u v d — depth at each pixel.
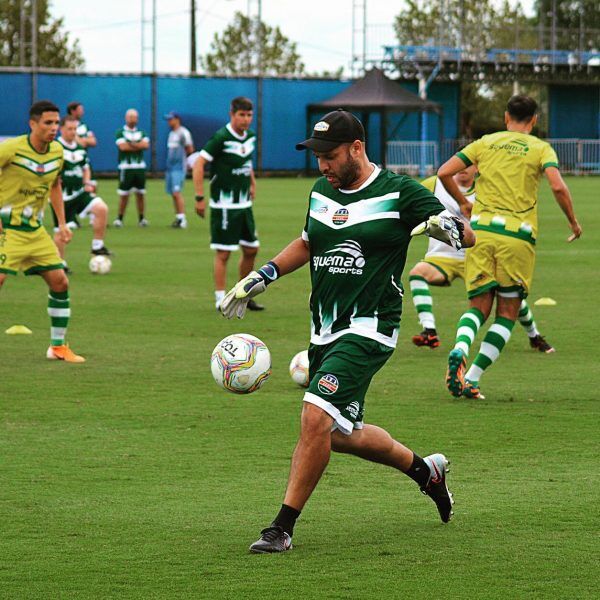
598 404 23.06
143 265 48.72
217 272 36.44
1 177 26.70
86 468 18.22
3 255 26.91
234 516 15.74
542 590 12.95
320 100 135.12
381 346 14.78
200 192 36.03
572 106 151.38
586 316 34.88
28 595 12.77
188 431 20.73
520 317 28.78
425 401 23.38
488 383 25.27
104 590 12.92
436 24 144.50
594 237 61.59
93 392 24.19
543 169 23.83
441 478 15.34
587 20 177.75
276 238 59.62
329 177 14.90
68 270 45.62
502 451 19.36
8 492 16.86
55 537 14.83
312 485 14.38
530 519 15.62
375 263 14.80
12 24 166.12
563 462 18.67
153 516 15.73
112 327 32.94
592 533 14.99
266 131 133.12
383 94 128.62
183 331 32.22
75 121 47.66
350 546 14.50
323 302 14.98
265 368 16.20
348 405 14.49
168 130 128.88
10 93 122.12
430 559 13.99
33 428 20.94
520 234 23.62
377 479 17.80
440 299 39.09
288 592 12.86
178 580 13.23
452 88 145.38
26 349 29.38
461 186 28.94
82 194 48.41
